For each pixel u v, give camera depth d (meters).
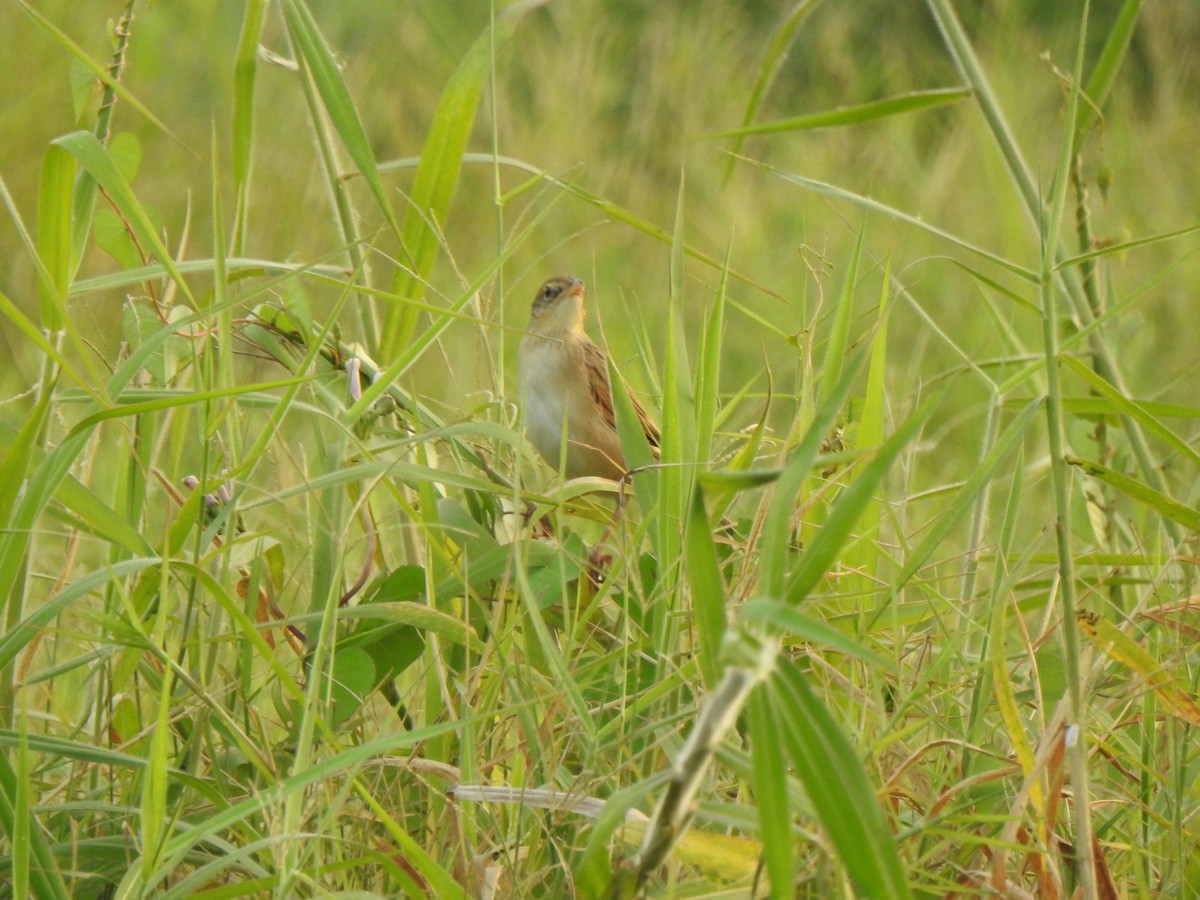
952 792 4.76
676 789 3.41
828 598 5.70
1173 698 5.14
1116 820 5.46
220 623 5.93
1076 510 7.87
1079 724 4.65
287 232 14.58
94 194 5.66
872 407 5.93
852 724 5.07
